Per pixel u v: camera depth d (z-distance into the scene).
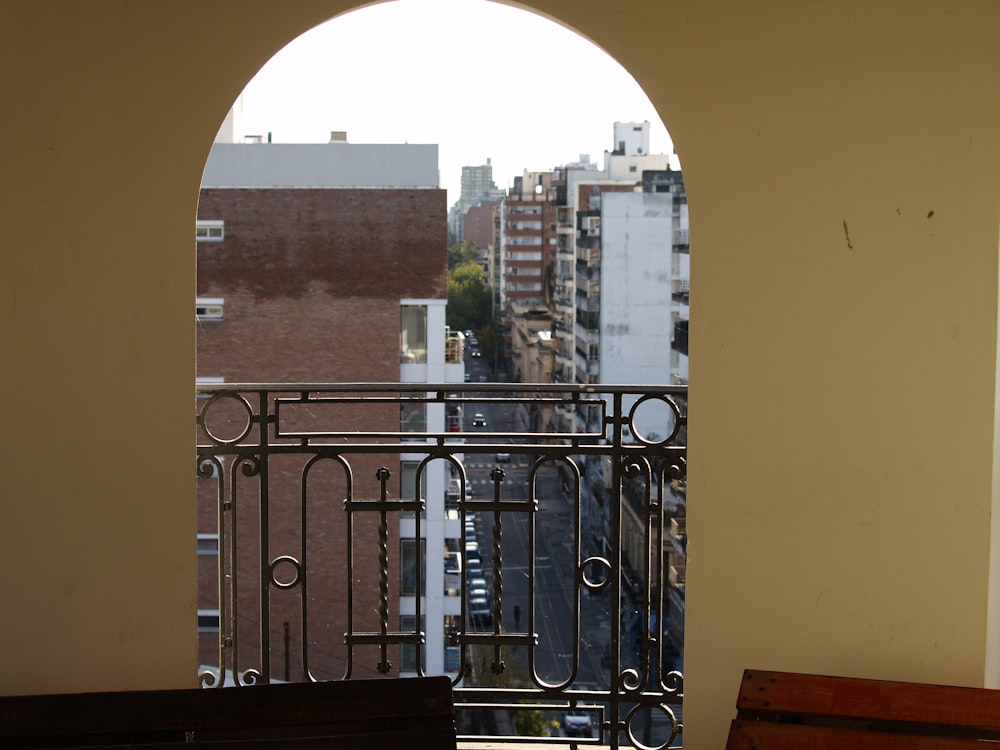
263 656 2.88
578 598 2.97
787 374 2.66
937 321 2.63
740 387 2.67
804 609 2.69
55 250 2.58
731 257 2.65
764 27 2.60
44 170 2.57
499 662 2.98
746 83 2.62
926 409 2.64
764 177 2.63
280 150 19.03
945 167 2.60
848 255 2.63
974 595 2.66
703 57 2.62
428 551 16.80
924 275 2.62
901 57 2.59
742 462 2.68
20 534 2.61
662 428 20.39
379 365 18.95
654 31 2.62
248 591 16.36
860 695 2.50
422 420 18.75
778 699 2.54
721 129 2.63
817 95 2.61
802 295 2.65
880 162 2.61
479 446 2.95
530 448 2.94
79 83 2.56
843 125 2.61
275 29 2.58
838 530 2.67
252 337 18.98
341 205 18.95
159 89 2.58
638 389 2.93
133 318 2.60
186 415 2.62
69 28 2.55
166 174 2.59
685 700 2.73
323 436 2.90
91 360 2.60
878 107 2.60
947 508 2.65
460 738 3.07
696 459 2.69
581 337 25.06
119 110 2.57
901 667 2.68
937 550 2.66
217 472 2.85
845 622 2.69
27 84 2.55
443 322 19.19
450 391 2.92
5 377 2.59
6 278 2.57
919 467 2.65
